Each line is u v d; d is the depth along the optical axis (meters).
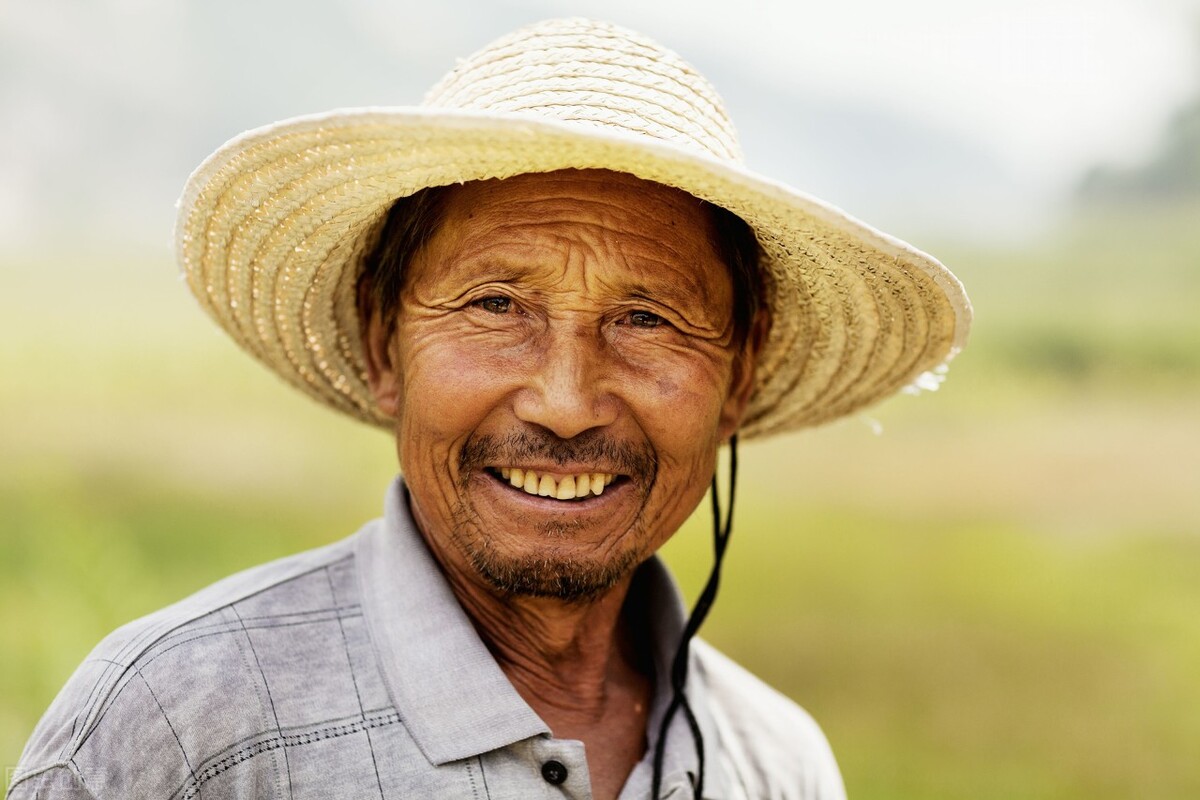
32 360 7.95
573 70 1.35
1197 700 4.66
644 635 1.67
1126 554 6.47
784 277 1.60
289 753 1.28
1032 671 4.95
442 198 1.38
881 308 1.55
